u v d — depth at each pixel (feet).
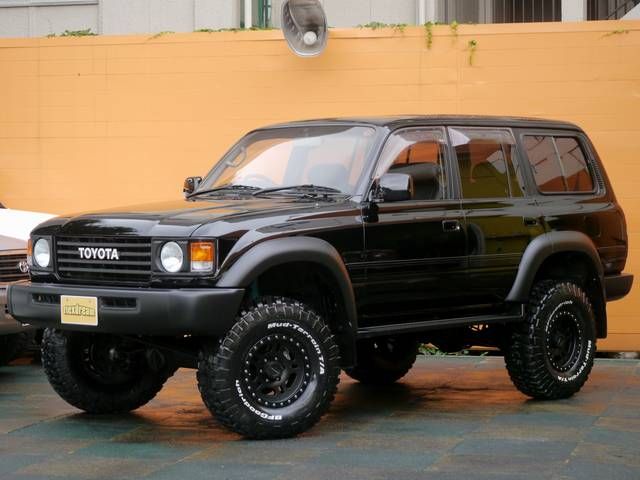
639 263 33.60
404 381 28.96
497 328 25.94
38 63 36.37
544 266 26.00
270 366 20.98
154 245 20.47
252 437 20.93
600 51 33.73
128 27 43.78
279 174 23.99
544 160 26.17
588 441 20.75
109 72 36.01
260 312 20.65
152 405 25.21
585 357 26.13
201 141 35.60
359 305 22.31
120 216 21.44
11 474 18.35
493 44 34.17
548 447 20.20
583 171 27.07
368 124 23.70
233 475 18.12
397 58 34.55
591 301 26.99
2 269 27.86
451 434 21.53
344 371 28.48
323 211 21.67
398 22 43.24
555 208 25.71
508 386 27.99
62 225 22.03
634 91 33.60
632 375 29.81
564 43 33.88
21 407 25.05
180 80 35.65
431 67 34.42
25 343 31.48
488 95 34.22
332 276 21.59
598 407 24.71
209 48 35.47
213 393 20.42
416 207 23.12
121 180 36.09
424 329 23.35
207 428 22.35
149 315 20.12
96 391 23.63
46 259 22.22
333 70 34.88
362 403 25.50
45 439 21.27
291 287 22.40
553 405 25.04
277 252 20.52
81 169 36.27
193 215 20.88
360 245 22.02
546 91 33.99
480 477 17.87
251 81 35.29
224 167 25.21
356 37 34.73
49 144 36.37
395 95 34.63
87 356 23.63
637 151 33.60
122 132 36.01
